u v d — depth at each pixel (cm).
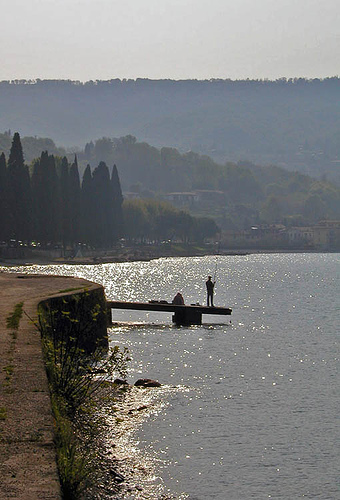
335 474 3338
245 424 4141
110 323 8900
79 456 2342
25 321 4175
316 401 4850
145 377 5488
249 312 12038
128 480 2998
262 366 6256
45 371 2755
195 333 8406
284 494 3073
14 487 1609
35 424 2069
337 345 7769
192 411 4375
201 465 3334
